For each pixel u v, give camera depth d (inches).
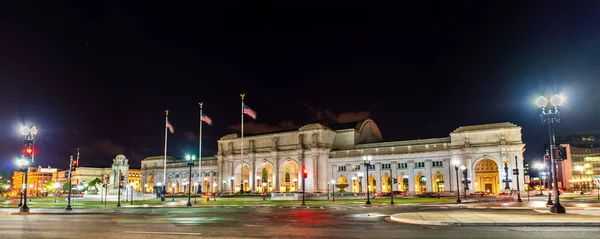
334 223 1181.7
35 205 2925.7
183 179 7401.6
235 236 883.4
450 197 3922.2
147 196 4579.2
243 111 4645.7
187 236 885.8
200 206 2591.0
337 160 5757.9
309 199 3732.8
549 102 1412.4
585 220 1048.8
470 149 4785.9
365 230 980.6
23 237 885.2
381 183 5378.9
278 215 1583.4
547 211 1464.1
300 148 5856.3
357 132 6067.9
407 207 2133.4
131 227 1100.5
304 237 861.2
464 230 943.7
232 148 6614.2
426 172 5093.5
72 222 1298.0
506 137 4650.6
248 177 6614.2
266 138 6318.9
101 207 2566.4
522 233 876.0
